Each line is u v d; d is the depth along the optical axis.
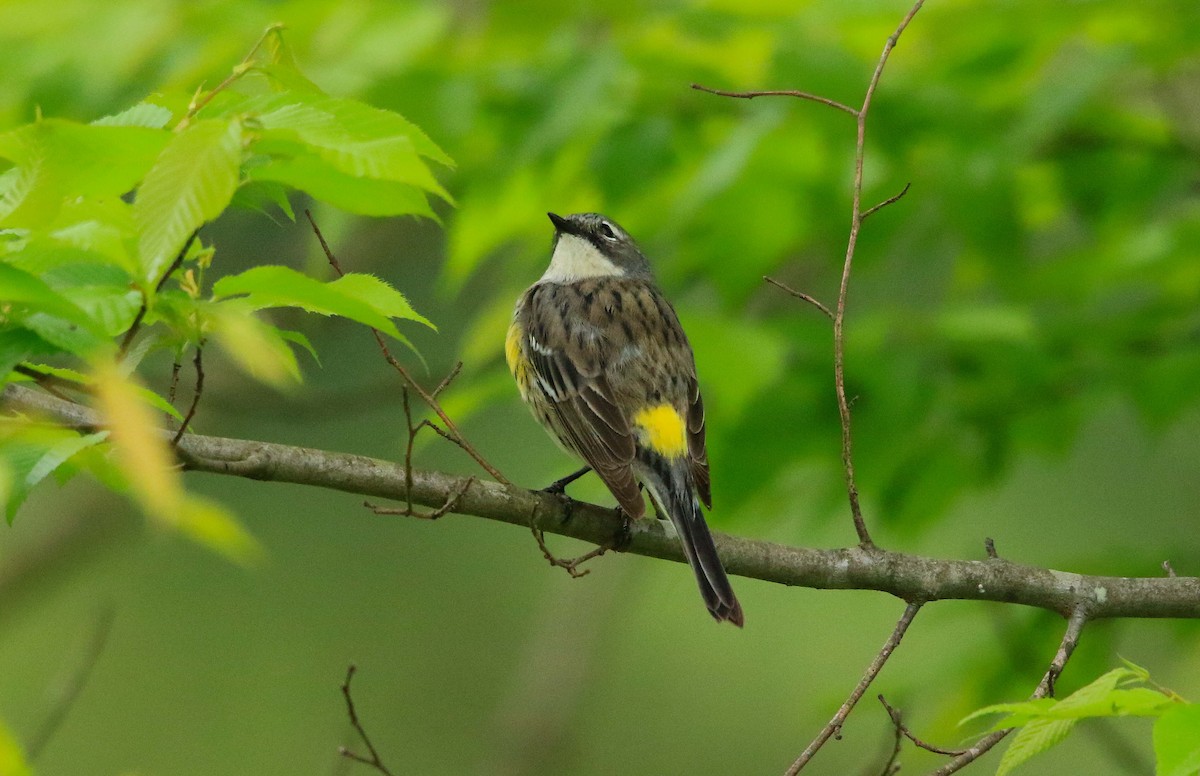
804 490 12.02
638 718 18.62
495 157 11.73
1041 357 11.62
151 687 18.81
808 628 18.34
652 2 12.09
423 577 19.55
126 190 5.51
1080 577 8.55
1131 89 12.66
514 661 19.14
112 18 11.37
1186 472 17.95
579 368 10.28
